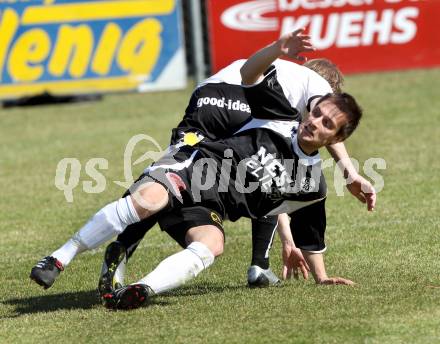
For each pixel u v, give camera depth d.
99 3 48.28
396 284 16.80
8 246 22.62
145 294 15.38
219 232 15.82
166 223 16.09
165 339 14.05
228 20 48.97
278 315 15.02
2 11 47.78
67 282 18.70
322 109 15.45
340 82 17.45
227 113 16.42
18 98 48.94
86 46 48.66
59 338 14.48
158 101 47.78
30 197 28.34
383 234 21.45
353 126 15.59
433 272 17.73
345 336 13.82
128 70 49.25
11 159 35.25
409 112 40.28
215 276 18.72
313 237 17.11
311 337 13.83
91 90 49.09
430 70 50.91
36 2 47.91
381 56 50.72
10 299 17.48
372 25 50.41
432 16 50.75
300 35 15.33
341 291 16.33
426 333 13.85
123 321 15.09
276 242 21.36
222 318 15.00
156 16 49.03
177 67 49.81
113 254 16.36
